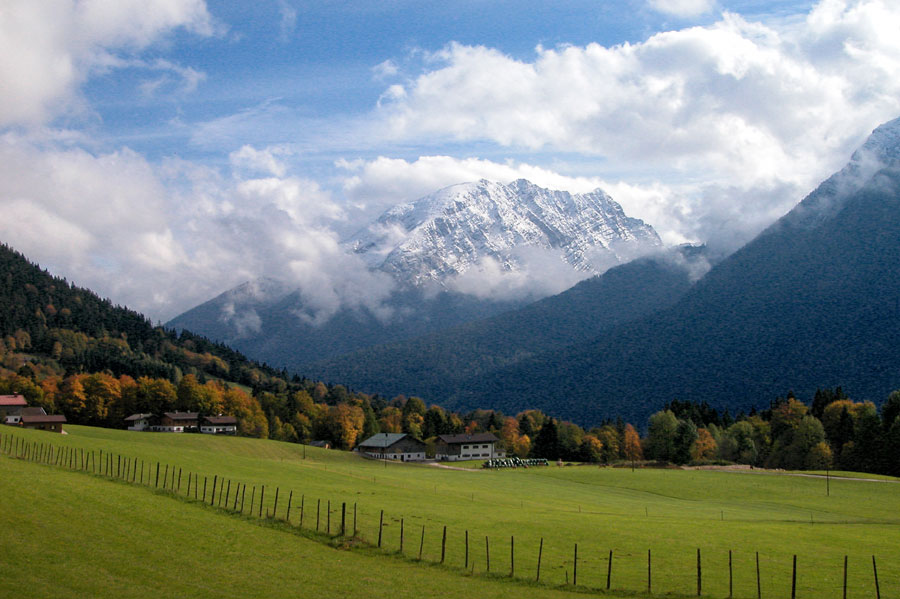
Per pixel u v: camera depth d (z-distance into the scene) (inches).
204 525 2129.7
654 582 1913.1
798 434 6973.4
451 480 4948.3
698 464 6786.4
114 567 1665.8
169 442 5757.9
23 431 4298.7
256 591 1628.9
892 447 6259.8
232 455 4512.8
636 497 4466.0
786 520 3353.8
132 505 2237.9
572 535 2426.2
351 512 2588.6
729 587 1873.8
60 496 2204.7
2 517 1898.4
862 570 2096.5
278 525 2234.3
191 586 1612.9
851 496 4594.0
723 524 2878.9
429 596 1694.1
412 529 2362.2
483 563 2025.1
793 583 1768.0
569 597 1768.0
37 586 1477.6
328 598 1627.7
